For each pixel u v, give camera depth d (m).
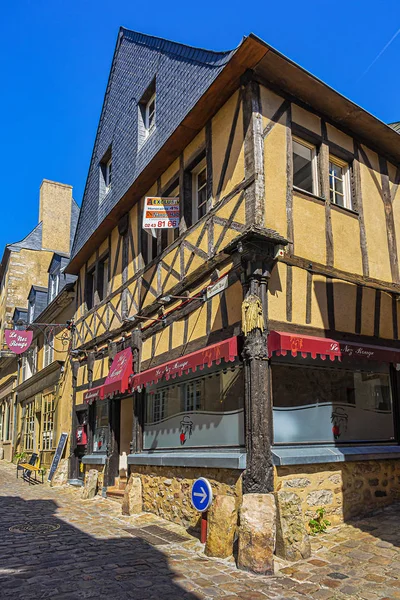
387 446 6.98
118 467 10.10
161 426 8.05
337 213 7.14
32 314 19.23
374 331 7.25
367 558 4.83
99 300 11.87
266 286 5.95
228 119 6.94
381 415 7.10
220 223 6.82
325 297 6.68
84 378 12.14
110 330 10.69
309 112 7.09
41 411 15.74
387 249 7.83
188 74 8.17
